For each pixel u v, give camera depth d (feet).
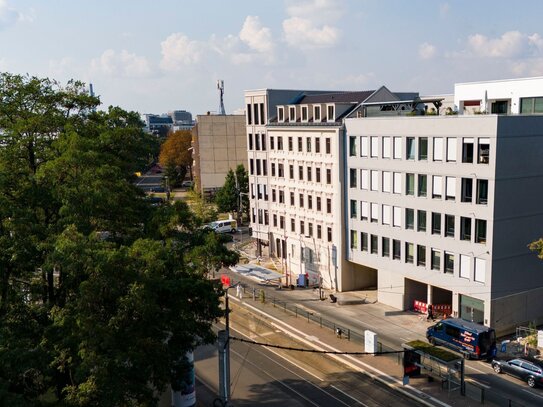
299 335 159.43
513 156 146.82
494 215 146.20
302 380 129.18
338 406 115.44
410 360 124.16
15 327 79.56
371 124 180.75
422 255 169.48
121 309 76.43
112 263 72.74
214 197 350.23
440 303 173.47
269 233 243.81
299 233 222.28
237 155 375.04
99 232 93.50
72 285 82.07
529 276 156.25
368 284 207.62
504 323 153.17
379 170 180.14
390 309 181.68
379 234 183.83
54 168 84.64
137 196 113.39
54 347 74.49
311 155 208.33
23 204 85.92
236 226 320.09
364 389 123.54
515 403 110.83
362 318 173.68
